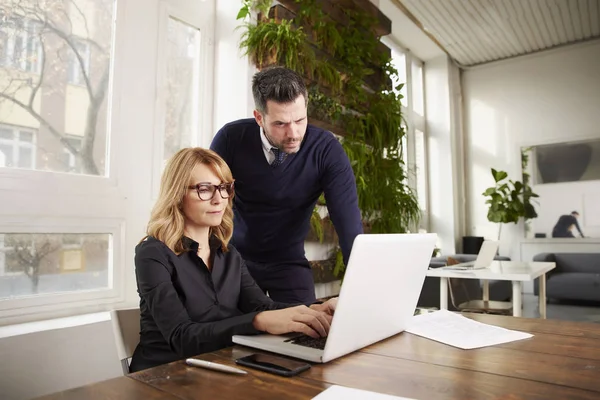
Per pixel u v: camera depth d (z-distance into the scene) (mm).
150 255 1184
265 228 1866
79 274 1900
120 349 1199
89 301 1897
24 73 1772
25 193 1706
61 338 1612
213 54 2674
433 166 6363
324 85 2959
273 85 1514
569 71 6098
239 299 1411
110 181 2029
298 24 2795
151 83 2244
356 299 856
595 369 783
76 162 1938
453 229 6172
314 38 2920
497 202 6027
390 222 3604
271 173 1783
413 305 1119
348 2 3338
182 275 1228
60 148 1882
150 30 2256
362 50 3383
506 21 5395
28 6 1797
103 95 2055
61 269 1839
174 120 2420
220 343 991
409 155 5707
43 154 1823
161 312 1096
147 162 2197
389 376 751
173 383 714
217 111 2643
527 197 6262
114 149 2057
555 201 6094
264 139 1762
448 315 1280
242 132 1820
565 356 869
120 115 2092
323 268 2949
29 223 1714
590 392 668
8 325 1630
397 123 3773
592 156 5898
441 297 3008
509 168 6434
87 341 1688
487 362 830
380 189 3518
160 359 1148
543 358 854
